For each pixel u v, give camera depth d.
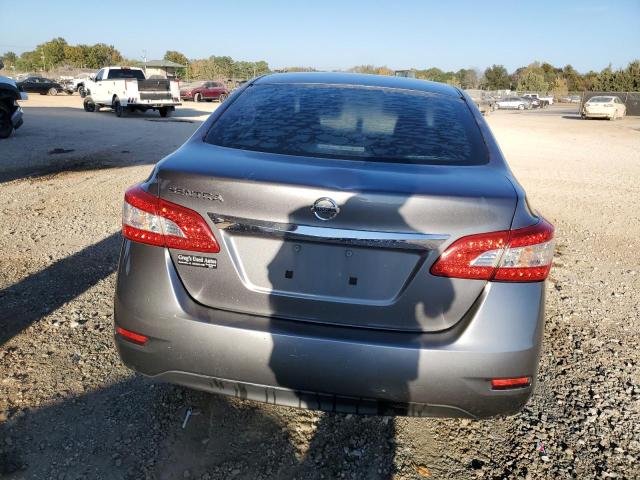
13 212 6.38
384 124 2.80
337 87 3.24
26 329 3.56
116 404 2.84
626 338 4.03
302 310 2.20
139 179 8.63
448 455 2.63
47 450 2.48
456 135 2.76
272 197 2.13
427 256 2.13
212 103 37.00
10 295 4.07
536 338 2.19
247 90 3.20
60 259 4.89
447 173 2.35
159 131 16.39
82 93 25.53
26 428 2.61
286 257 2.19
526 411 3.02
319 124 2.76
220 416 2.80
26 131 14.38
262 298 2.21
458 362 2.11
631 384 3.37
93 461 2.44
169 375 2.31
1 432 2.57
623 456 2.69
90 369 3.15
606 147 19.31
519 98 59.59
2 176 8.34
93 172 9.06
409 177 2.23
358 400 2.19
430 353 2.10
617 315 4.45
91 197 7.31
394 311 2.17
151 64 51.28
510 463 2.60
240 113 2.89
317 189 2.11
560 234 6.98
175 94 22.89
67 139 13.20
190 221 2.21
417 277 2.14
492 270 2.15
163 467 2.43
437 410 2.20
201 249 2.21
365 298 2.18
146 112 25.89
